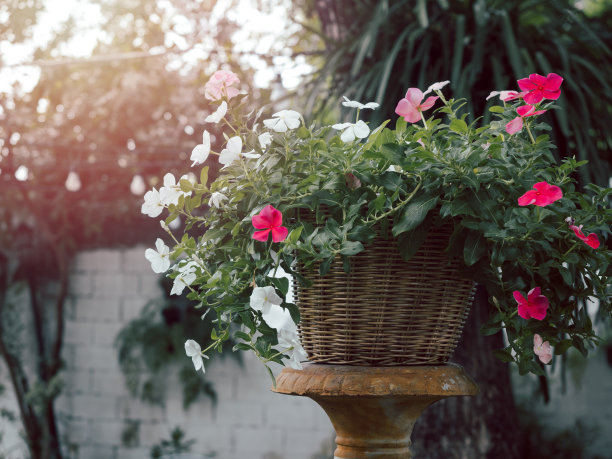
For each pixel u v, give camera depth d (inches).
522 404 157.8
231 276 44.8
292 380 46.2
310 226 43.1
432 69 90.5
